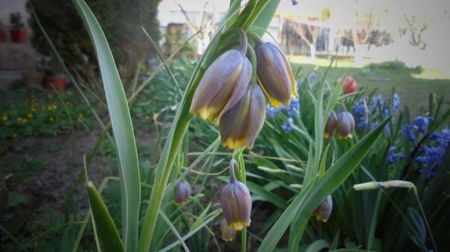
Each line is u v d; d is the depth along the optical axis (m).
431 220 0.31
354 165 0.19
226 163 0.49
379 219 0.33
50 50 1.17
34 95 1.13
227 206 0.18
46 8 1.11
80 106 0.93
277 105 0.14
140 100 0.94
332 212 0.37
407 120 0.44
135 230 0.17
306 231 0.36
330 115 0.32
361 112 0.48
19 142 0.73
